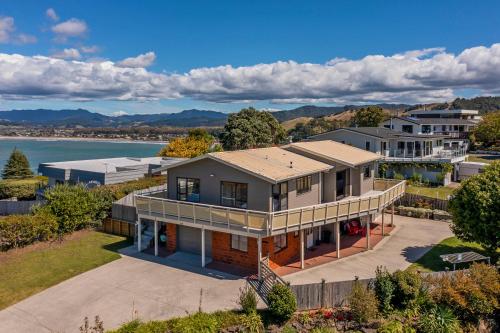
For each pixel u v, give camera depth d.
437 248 24.86
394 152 49.38
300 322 16.22
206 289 19.06
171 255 23.98
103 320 16.19
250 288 19.08
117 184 35.91
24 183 48.41
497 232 20.33
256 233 19.73
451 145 64.69
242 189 21.88
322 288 17.08
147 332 14.55
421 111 98.94
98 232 29.02
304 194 24.36
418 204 34.28
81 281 20.14
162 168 24.55
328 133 50.25
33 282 20.03
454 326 16.12
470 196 21.48
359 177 29.02
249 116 81.19
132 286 19.48
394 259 23.02
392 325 15.90
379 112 86.62
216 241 22.91
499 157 67.38
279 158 25.19
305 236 24.92
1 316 16.69
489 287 16.75
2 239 24.14
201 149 65.88
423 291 17.44
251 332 15.34
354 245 25.77
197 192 23.70
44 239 26.42
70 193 28.42
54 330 15.55
